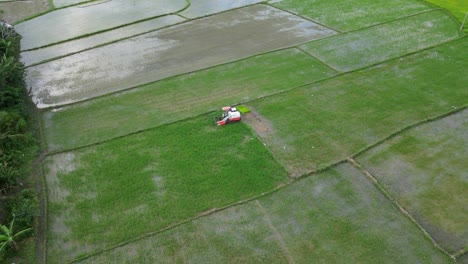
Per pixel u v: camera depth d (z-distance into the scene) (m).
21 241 11.65
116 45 23.52
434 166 13.98
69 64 21.55
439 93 17.73
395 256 11.07
